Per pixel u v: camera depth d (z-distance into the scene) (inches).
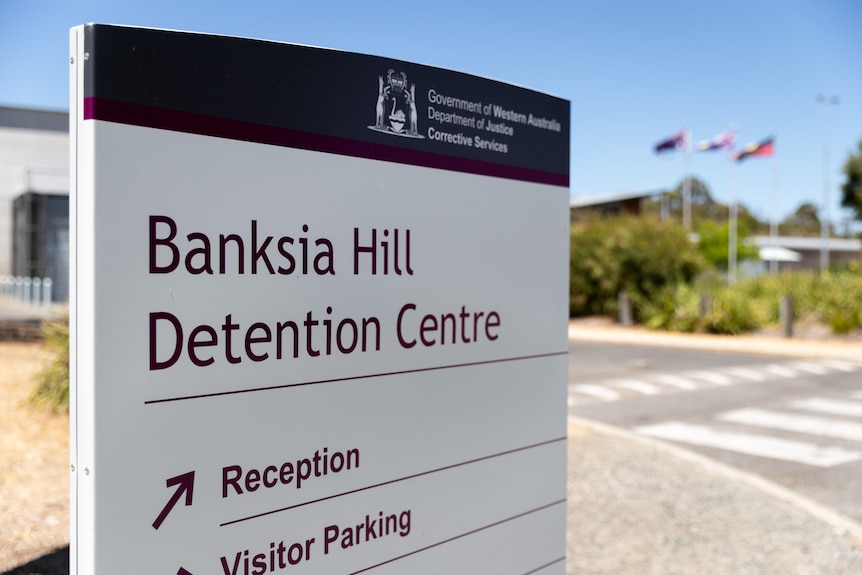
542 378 112.5
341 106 85.5
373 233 89.1
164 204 71.4
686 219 1932.8
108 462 68.1
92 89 67.1
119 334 68.7
